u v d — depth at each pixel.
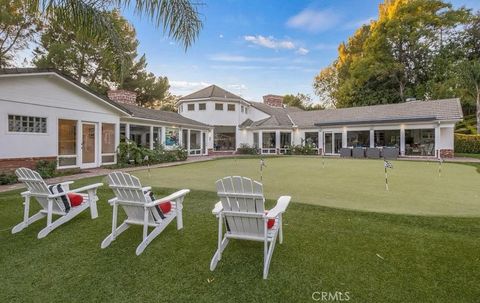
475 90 23.38
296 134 26.12
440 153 18.86
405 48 30.19
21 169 4.48
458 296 2.60
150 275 3.11
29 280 3.05
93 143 13.12
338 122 22.62
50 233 4.26
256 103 32.56
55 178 9.45
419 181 8.29
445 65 28.17
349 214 4.62
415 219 4.25
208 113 27.06
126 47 6.27
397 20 29.02
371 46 30.92
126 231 4.27
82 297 2.75
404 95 30.09
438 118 18.53
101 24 5.44
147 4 5.07
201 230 4.25
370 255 3.36
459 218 4.23
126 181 3.83
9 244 3.94
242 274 3.07
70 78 11.37
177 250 3.65
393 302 2.54
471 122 26.92
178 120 21.05
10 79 9.42
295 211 4.87
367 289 2.73
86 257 3.53
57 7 4.93
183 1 5.24
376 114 22.83
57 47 21.61
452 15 28.14
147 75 30.12
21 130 9.85
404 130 20.11
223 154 25.61
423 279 2.87
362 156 20.20
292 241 3.78
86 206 4.80
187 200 5.79
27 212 4.56
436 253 3.36
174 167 13.38
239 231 3.44
